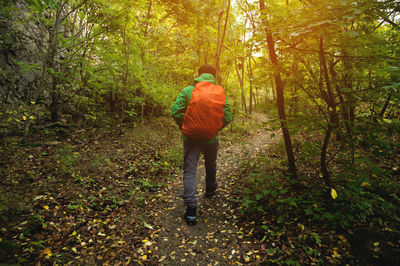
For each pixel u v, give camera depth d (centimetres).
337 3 177
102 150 425
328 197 238
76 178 305
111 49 487
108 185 315
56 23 413
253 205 243
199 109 227
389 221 203
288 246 194
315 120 239
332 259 175
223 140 656
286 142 280
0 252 169
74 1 439
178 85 820
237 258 191
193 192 244
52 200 254
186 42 882
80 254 189
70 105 576
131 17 487
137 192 309
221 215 260
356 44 196
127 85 543
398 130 210
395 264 162
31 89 514
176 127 683
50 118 488
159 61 734
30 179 285
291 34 180
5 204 225
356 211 214
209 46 962
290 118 259
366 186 238
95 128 516
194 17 803
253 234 217
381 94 214
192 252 202
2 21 448
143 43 552
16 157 328
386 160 322
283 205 243
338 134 237
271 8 224
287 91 275
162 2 734
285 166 357
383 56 203
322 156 251
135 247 206
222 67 1028
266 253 191
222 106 236
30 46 515
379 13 187
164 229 235
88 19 457
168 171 397
